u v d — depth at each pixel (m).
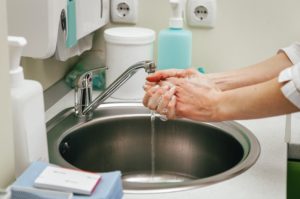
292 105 0.87
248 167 0.98
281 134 1.17
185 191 0.88
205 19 1.41
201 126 1.27
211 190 0.89
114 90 1.24
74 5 1.12
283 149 1.08
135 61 1.35
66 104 1.31
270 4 1.37
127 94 1.36
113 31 1.37
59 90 1.39
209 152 1.27
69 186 0.68
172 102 1.04
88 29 1.26
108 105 1.32
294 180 1.14
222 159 1.24
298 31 1.38
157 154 1.33
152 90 1.09
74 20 1.13
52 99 1.33
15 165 0.80
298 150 1.12
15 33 1.00
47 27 0.99
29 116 0.80
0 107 0.70
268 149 1.08
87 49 1.42
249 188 0.90
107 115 1.29
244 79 1.15
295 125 1.22
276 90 0.87
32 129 0.81
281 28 1.39
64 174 0.72
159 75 1.16
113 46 1.35
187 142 1.30
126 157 1.32
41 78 1.30
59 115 1.24
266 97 0.89
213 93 0.98
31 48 1.01
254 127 1.22
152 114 1.27
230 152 1.21
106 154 1.29
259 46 1.42
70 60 1.49
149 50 1.37
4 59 0.71
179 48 1.36
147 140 1.32
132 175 1.33
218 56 1.45
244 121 1.25
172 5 1.34
